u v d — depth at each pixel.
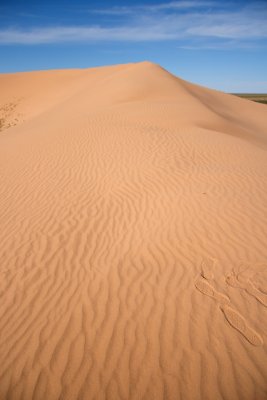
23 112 34.81
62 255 5.21
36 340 3.66
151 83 24.72
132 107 16.06
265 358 3.10
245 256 4.54
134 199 6.70
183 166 7.98
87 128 12.06
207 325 3.53
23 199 7.26
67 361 3.36
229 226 5.26
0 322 3.97
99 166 8.52
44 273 4.81
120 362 3.28
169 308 3.84
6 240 5.70
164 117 13.91
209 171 7.60
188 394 2.90
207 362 3.14
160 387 2.99
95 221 6.12
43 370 3.30
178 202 6.24
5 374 3.29
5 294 4.44
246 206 5.82
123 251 5.14
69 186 7.64
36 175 8.49
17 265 5.03
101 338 3.58
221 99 33.28
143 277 4.45
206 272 4.34
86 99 23.91
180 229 5.37
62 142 10.79
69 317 3.94
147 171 7.83
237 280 4.12
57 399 3.01
